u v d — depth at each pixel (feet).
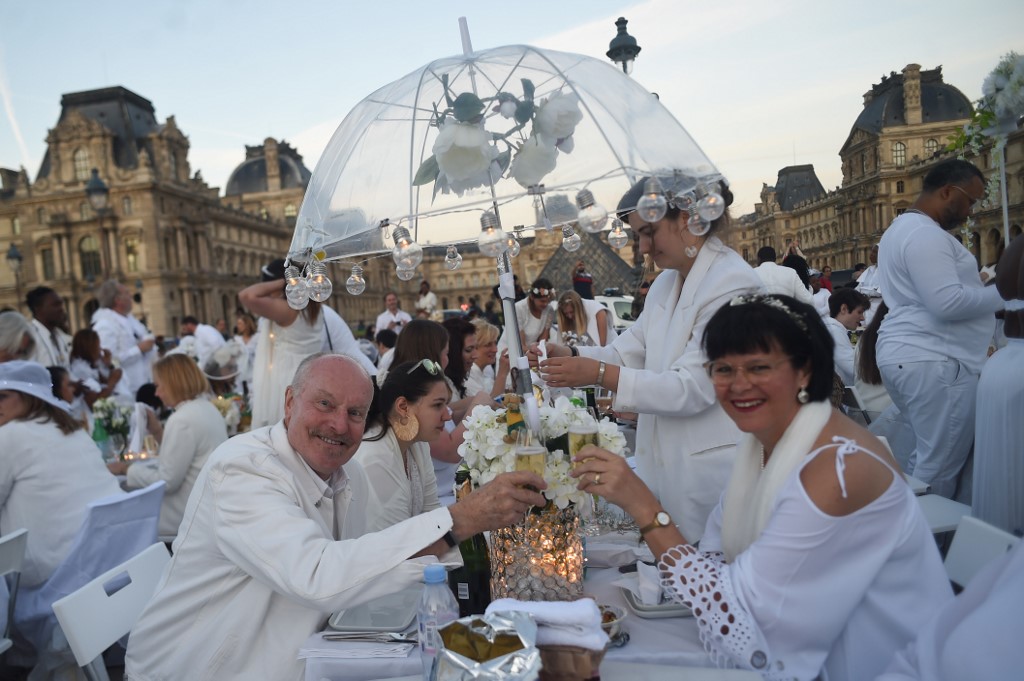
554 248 41.81
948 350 12.67
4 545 9.87
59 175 200.44
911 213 12.93
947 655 5.09
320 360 7.45
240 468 7.00
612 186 6.72
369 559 6.23
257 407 14.65
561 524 6.14
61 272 198.29
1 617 10.32
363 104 7.46
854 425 6.04
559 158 6.39
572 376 8.34
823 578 5.54
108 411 18.80
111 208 196.44
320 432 7.26
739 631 5.50
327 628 6.65
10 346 16.10
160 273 197.36
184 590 7.25
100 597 8.23
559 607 5.02
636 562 7.67
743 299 6.12
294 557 6.40
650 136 6.46
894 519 5.59
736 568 5.70
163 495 13.66
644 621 6.44
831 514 5.47
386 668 5.98
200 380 15.37
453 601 5.64
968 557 7.59
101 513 11.03
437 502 10.53
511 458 6.25
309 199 7.34
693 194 6.62
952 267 12.12
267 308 13.99
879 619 5.69
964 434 12.78
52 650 10.82
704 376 8.13
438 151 6.49
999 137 15.39
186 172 217.77
